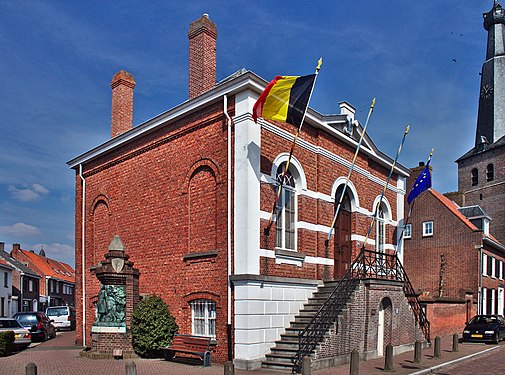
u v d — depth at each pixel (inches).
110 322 584.1
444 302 915.4
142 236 669.9
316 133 646.5
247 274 511.5
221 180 561.6
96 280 757.3
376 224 766.5
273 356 513.7
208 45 668.1
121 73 832.3
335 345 529.0
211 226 573.3
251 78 537.0
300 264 592.4
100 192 768.9
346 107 714.8
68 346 768.3
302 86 526.6
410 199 776.3
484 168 2086.6
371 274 662.5
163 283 625.3
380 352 612.1
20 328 738.2
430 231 1309.1
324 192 646.5
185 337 542.3
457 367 549.3
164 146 650.8
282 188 586.2
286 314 558.3
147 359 560.1
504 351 720.3
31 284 2033.7
